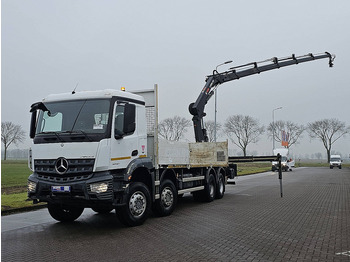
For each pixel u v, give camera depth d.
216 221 8.86
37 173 8.02
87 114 7.90
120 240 7.04
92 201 7.46
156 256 5.85
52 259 5.83
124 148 8.12
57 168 7.65
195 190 11.66
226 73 17.44
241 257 5.71
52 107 8.27
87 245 6.70
